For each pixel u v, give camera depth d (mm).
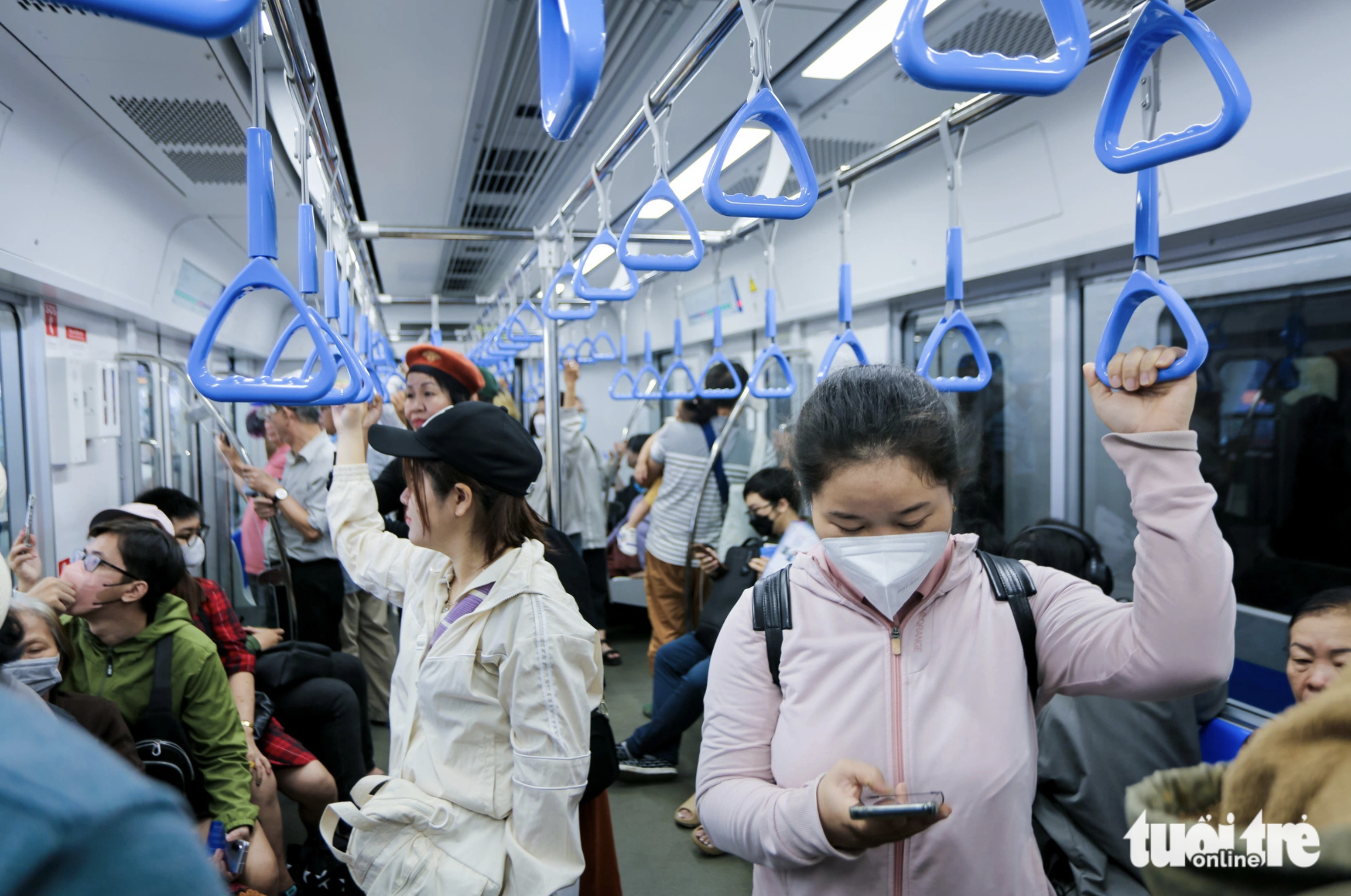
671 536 4312
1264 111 2006
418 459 1322
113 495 3572
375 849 1273
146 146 2916
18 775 238
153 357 3574
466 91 2895
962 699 924
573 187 4020
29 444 2945
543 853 1231
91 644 1992
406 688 1419
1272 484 2307
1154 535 811
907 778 903
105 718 1726
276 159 3111
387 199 4391
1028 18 2150
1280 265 2246
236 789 2033
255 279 938
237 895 1876
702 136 3117
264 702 2477
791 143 1049
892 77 2541
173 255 3963
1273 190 2029
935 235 3432
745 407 4562
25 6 1931
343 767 2629
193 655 2016
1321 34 1848
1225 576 804
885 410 884
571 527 4566
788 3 2111
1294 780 1271
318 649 2756
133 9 477
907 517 893
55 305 3133
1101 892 1752
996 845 895
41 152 2566
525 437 1403
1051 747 1816
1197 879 1376
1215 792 1401
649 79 2666
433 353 2666
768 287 2402
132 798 254
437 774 1304
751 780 975
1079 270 2986
